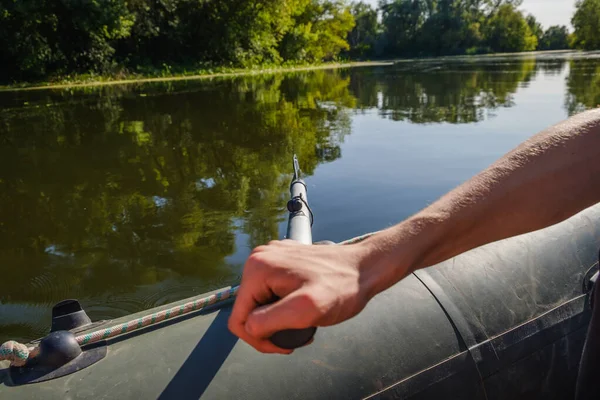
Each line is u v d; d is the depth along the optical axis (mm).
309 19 37688
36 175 5203
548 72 18562
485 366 1295
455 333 1301
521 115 7758
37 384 1103
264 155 5746
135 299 2840
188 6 25016
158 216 3977
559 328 1392
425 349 1265
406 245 542
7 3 17094
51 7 18500
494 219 570
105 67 20188
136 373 1134
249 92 13258
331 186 4457
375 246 540
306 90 13859
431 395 1233
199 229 3703
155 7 23844
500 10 64250
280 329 476
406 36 61125
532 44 66688
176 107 10055
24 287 2963
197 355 1174
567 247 1511
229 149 6121
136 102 11062
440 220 557
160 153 6000
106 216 4008
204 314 1295
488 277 1408
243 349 1189
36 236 3666
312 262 515
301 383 1156
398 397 1204
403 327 1282
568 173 582
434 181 4496
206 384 1125
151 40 24188
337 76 21188
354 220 3695
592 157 584
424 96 11375
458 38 60188
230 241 3498
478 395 1280
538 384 1353
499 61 33250
